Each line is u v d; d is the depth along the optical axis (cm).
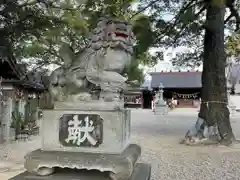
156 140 1228
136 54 903
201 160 832
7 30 603
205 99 1154
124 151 301
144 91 4153
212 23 1119
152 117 2708
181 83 4122
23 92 1502
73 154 289
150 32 934
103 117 293
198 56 1473
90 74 313
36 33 688
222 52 1148
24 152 915
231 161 818
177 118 2589
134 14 905
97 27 317
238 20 1291
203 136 1116
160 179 641
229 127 1132
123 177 271
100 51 312
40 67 1722
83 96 306
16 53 824
